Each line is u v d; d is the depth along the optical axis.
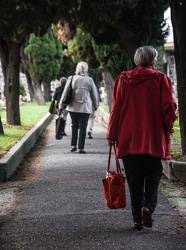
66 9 18.20
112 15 18.09
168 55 69.31
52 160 14.78
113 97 7.39
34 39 55.44
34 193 10.09
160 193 9.95
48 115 33.34
